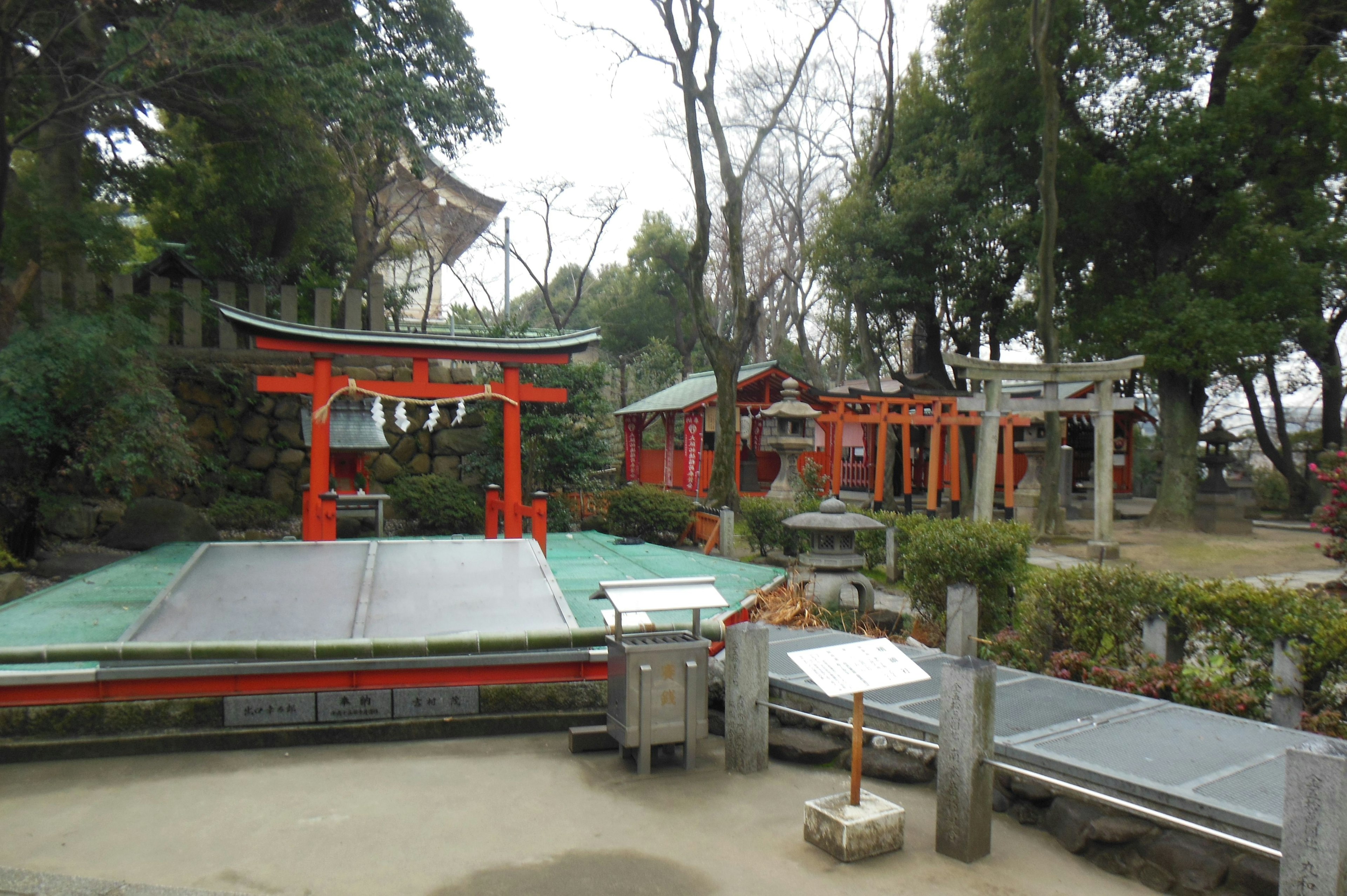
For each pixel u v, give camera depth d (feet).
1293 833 9.09
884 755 15.34
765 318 122.01
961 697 12.16
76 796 14.07
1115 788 12.27
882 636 24.61
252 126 47.14
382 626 17.76
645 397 104.78
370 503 39.22
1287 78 59.21
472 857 12.00
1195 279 65.51
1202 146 58.49
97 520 39.29
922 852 12.42
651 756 16.24
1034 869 11.96
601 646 18.03
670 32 46.50
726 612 22.47
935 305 80.28
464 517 45.16
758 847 12.48
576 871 11.65
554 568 30.04
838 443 67.62
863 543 40.19
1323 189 66.03
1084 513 77.51
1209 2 62.54
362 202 60.29
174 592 18.56
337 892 10.94
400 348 32.71
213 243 56.08
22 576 29.99
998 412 49.26
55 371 28.81
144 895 10.64
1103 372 49.52
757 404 76.74
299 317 58.13
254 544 21.63
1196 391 70.69
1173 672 17.70
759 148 50.88
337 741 16.84
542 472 51.78
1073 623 20.49
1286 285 58.65
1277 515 87.56
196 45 39.01
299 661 16.57
